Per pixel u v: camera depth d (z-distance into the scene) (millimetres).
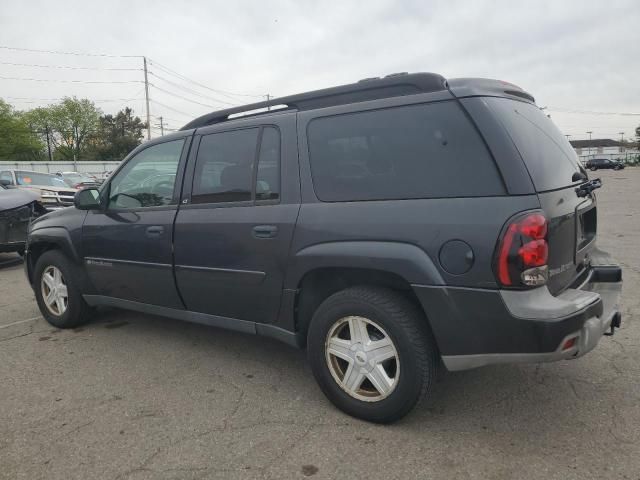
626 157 82500
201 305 3812
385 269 2768
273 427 2986
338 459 2646
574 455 2613
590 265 3346
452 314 2625
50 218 4969
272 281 3291
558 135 3326
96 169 52031
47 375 3812
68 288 4746
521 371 3637
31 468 2639
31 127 82250
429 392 2842
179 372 3820
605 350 3959
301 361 4000
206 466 2617
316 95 3283
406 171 2828
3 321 5285
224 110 3807
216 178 3662
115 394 3469
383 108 2963
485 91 2797
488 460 2596
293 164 3248
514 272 2480
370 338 2957
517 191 2529
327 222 3014
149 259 4023
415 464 2582
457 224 2600
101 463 2668
